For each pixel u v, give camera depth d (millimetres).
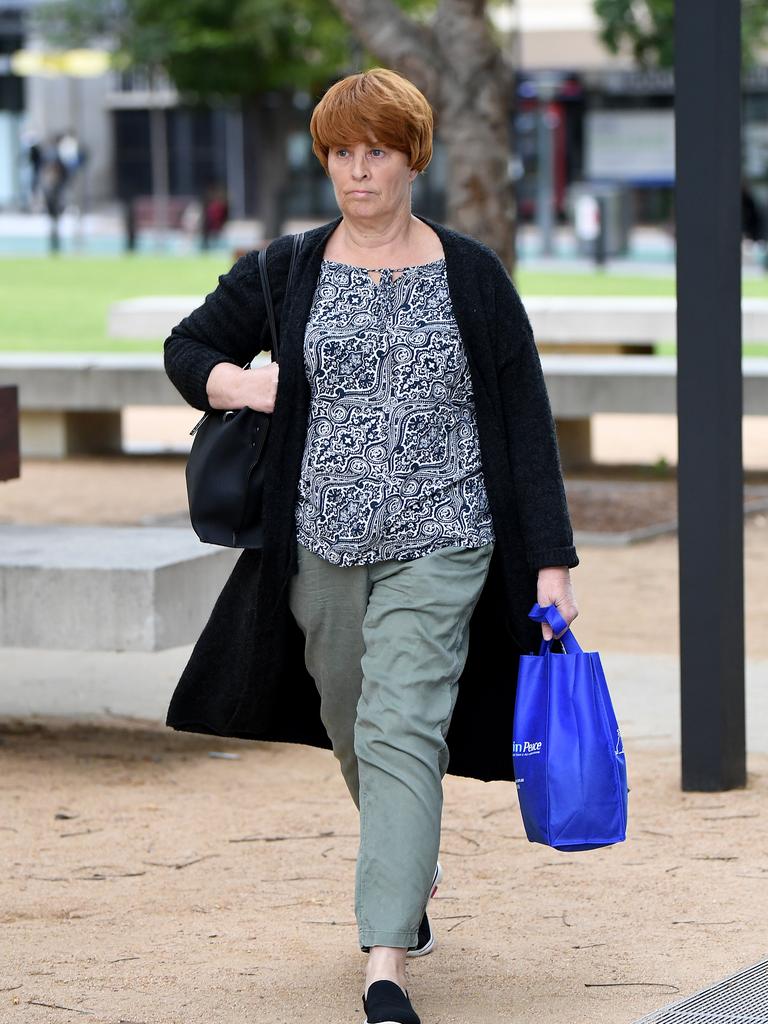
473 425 11141
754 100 122938
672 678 21719
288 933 13055
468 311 10977
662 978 11977
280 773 18094
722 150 16109
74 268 102188
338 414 10961
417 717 10836
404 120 10852
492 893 13984
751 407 38281
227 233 152500
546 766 11055
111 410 46719
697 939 12789
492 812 16438
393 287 11039
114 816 16375
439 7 36531
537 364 11273
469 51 36156
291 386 11008
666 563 30172
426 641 10898
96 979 12070
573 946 12680
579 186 137625
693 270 16219
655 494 37281
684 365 16328
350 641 11234
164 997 11711
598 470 42000
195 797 17078
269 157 131250
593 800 11016
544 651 11281
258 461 11148
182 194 172375
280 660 11422
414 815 10742
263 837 15656
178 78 124562
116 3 129375
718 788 16812
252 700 11547
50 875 14578
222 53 122062
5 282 90500
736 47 16094
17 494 38375
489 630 11602
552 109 134500
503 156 36625
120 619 17641
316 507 11016
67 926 13281
